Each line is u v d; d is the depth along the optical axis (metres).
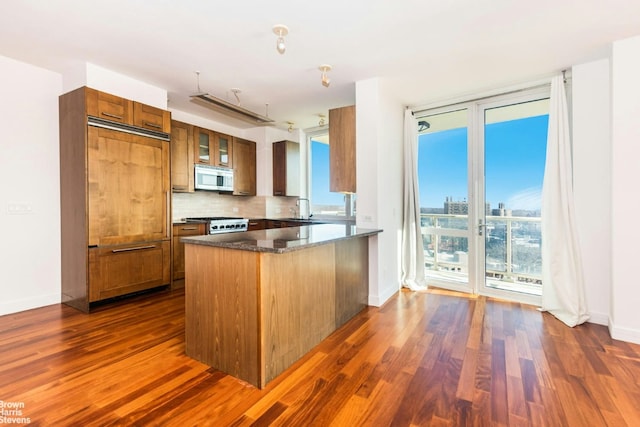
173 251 3.96
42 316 2.98
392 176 3.90
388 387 1.88
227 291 2.03
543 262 3.21
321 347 2.42
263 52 2.81
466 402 1.74
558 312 3.05
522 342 2.48
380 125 3.48
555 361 2.18
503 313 3.16
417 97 3.97
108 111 3.17
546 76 3.30
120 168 3.28
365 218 3.49
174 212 4.75
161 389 1.86
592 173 2.88
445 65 3.06
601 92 2.86
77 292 3.16
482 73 3.26
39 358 2.20
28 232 3.13
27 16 2.26
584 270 2.93
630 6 2.13
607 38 2.54
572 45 2.66
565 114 3.07
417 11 2.20
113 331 2.68
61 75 3.30
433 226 4.26
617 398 1.76
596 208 2.86
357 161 3.52
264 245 1.95
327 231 2.95
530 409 1.67
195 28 2.42
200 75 3.33
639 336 2.45
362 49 2.76
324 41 2.62
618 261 2.54
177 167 4.34
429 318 3.04
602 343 2.46
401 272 4.22
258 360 1.90
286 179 5.51
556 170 3.10
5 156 2.97
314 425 1.56
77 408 1.67
